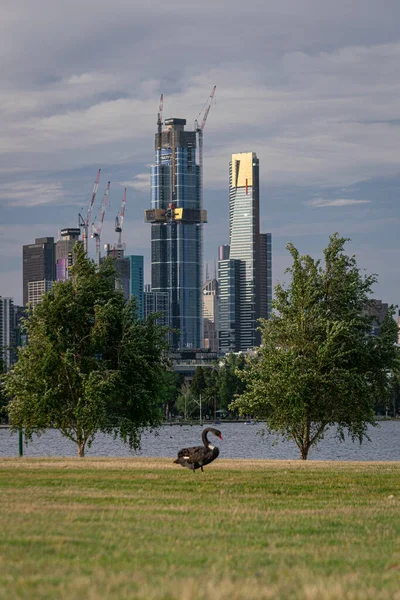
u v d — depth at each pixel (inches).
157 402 2429.9
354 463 1583.4
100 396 2187.5
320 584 529.7
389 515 906.7
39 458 1642.5
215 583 537.0
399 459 5059.1
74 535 729.6
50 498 989.8
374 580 566.6
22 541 690.2
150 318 2440.9
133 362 2315.5
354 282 2292.1
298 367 2207.2
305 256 2330.2
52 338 2268.7
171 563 616.7
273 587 525.0
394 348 2320.4
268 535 759.7
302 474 1291.8
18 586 519.5
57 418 2288.4
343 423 2390.5
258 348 2353.6
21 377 2283.5
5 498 981.8
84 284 2357.3
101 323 2260.1
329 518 875.4
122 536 732.0
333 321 2241.6
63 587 516.1
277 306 2341.3
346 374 2190.0
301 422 2288.4
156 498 1009.5
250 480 1202.0
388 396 2388.0
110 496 1016.2
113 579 541.6
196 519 846.5
